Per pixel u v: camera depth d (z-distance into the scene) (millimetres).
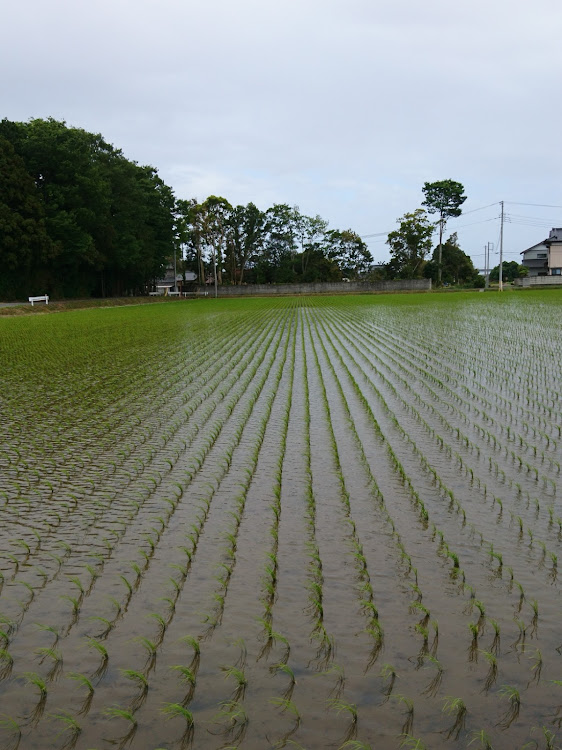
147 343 24625
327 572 5730
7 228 47000
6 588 5520
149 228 70875
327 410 12406
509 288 82688
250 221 92562
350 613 5062
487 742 3705
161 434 10789
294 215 93188
